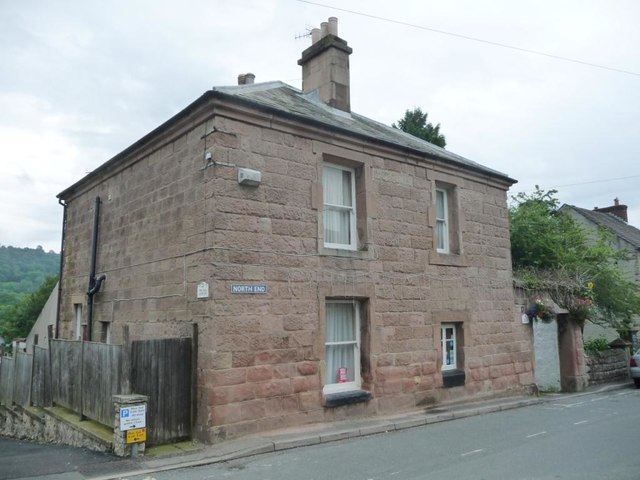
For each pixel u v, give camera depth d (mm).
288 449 8203
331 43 12961
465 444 8461
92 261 12906
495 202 14164
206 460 7383
